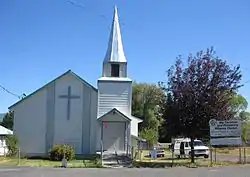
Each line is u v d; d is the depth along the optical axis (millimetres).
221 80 32312
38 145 39469
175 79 32719
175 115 32219
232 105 35344
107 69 39219
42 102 39844
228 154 49469
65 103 39750
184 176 21844
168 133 33031
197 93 32094
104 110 38344
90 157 38094
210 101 32000
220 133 31859
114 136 38031
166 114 32844
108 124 38094
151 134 60812
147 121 73625
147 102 75500
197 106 32031
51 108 39750
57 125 39562
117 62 39250
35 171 25719
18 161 34188
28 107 39781
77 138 39438
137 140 41812
